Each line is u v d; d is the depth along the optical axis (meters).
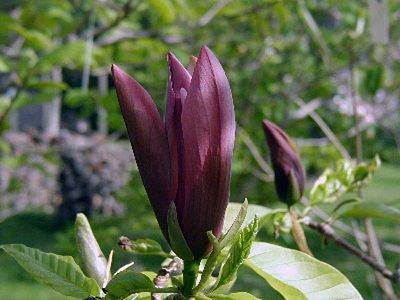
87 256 1.39
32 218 9.33
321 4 5.05
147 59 4.66
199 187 1.17
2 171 8.45
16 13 4.28
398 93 4.67
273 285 1.40
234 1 4.56
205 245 1.18
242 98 5.10
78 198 9.47
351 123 5.34
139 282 1.17
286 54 5.39
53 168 9.34
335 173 1.99
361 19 4.15
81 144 9.55
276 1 4.28
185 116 1.15
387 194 10.54
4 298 6.70
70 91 4.17
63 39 4.30
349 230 2.85
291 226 1.88
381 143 5.35
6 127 4.10
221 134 1.16
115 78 1.16
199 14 4.70
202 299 1.18
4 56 4.04
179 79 1.18
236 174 5.07
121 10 3.92
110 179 9.52
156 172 1.18
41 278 1.24
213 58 1.14
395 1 4.68
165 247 5.49
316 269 1.41
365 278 5.83
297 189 1.87
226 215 1.71
